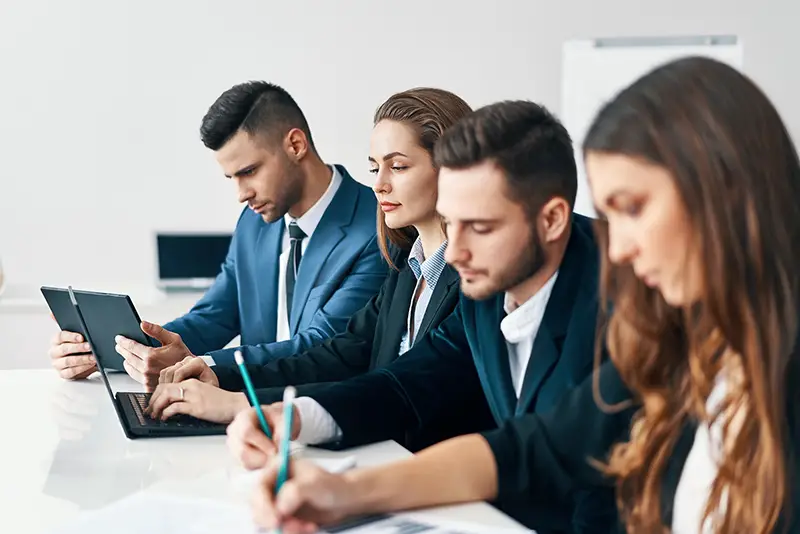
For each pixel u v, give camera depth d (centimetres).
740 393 104
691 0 407
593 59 412
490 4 409
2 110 390
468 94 413
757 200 97
